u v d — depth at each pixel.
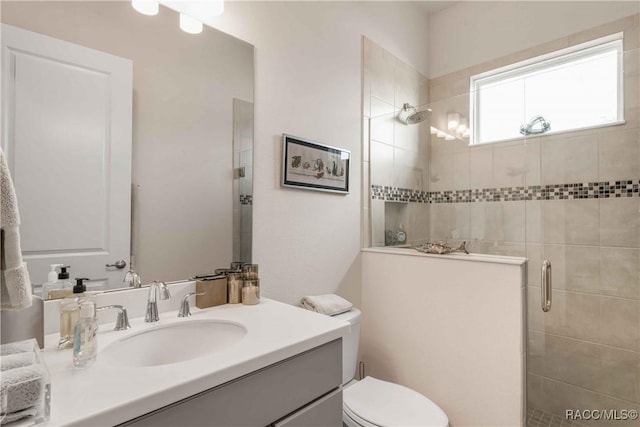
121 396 0.60
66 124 0.96
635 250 1.75
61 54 0.95
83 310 0.79
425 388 1.72
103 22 1.03
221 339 1.05
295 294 1.61
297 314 1.12
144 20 1.12
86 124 0.99
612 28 1.93
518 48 2.28
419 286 1.76
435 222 2.34
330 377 0.99
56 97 0.94
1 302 0.67
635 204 1.75
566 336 1.91
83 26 0.99
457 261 1.62
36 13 0.91
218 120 1.32
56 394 0.61
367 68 2.09
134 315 1.08
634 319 1.74
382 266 1.92
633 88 1.75
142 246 1.11
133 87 1.09
